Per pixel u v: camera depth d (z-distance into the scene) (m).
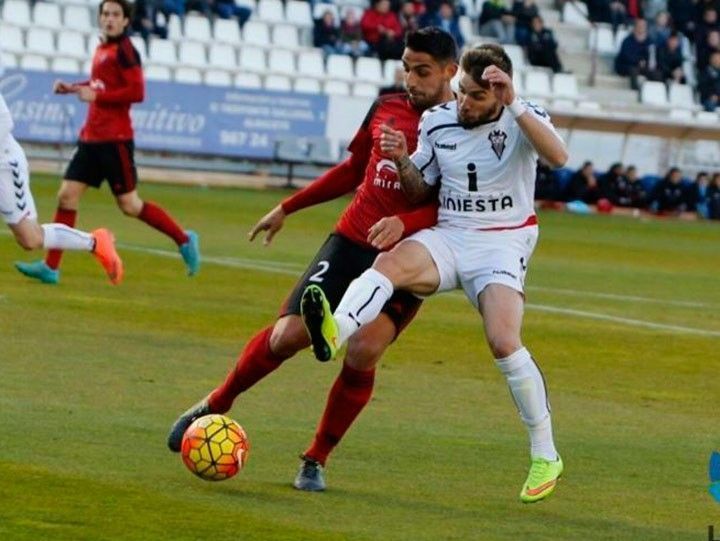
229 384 22.97
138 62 44.16
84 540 18.22
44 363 30.94
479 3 109.75
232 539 18.69
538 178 94.62
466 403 29.86
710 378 35.25
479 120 22.02
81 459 22.72
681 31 114.56
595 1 115.25
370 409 28.64
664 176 98.12
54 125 85.88
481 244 22.28
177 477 22.02
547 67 107.50
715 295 54.09
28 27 93.56
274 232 24.64
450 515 20.81
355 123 91.75
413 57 22.95
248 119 89.75
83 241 36.62
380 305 21.52
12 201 35.19
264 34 100.69
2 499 19.97
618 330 42.69
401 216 22.45
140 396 28.23
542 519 20.88
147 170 89.44
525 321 43.34
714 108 111.06
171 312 39.69
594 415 29.61
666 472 24.48
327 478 22.78
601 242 74.19
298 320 22.58
